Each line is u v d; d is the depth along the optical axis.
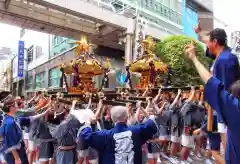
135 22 12.54
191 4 18.19
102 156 2.77
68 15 12.38
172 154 6.57
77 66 6.20
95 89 6.26
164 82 7.74
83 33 13.25
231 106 1.46
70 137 4.07
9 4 10.41
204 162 6.38
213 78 1.55
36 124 4.83
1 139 4.26
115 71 14.91
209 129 2.63
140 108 3.88
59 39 18.56
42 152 4.80
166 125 6.26
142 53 7.72
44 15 11.61
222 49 2.31
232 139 1.55
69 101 4.84
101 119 4.12
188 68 9.41
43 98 5.55
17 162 3.81
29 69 26.77
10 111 3.96
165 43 10.16
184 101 5.74
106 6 12.44
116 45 15.67
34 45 24.56
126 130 2.79
